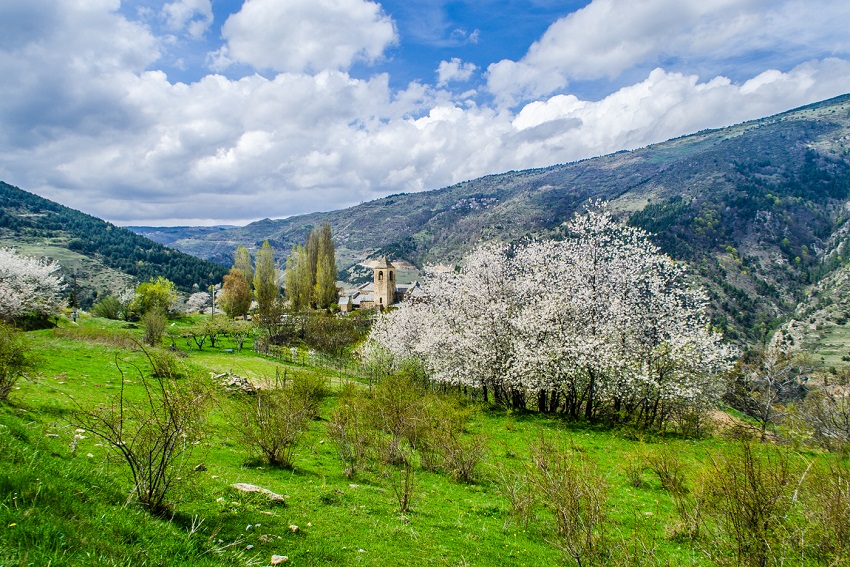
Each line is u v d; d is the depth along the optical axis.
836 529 7.57
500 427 26.34
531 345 30.56
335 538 9.09
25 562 4.75
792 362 37.62
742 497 8.04
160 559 6.07
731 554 8.02
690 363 27.81
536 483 11.97
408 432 17.94
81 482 7.59
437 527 11.09
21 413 11.76
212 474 11.34
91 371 21.78
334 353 55.41
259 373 31.45
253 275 95.81
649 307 31.14
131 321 68.31
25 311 44.16
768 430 29.53
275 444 13.87
